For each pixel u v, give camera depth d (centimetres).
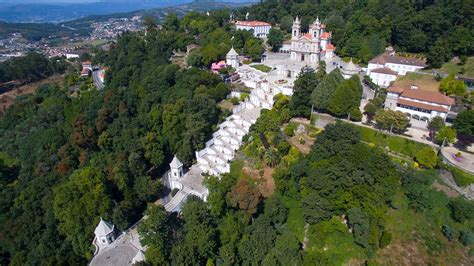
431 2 17338
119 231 9025
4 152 15588
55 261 8494
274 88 13125
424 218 8006
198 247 7519
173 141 11975
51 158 12762
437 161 8656
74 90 19838
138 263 7162
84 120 13400
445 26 14800
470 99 11012
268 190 8925
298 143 10112
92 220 8862
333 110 10569
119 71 18300
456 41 13600
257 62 17988
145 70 17588
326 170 8144
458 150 9256
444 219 7956
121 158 11050
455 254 7444
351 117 10656
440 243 7600
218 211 8300
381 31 16925
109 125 13125
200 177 10638
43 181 11525
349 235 7706
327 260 7419
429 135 10050
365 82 14125
